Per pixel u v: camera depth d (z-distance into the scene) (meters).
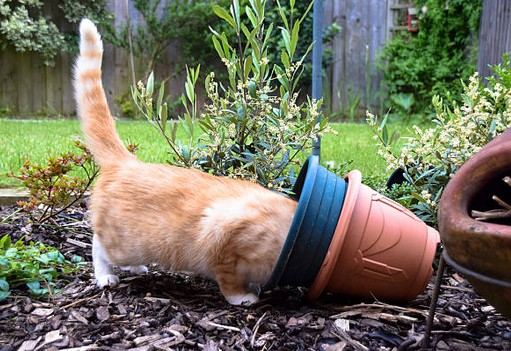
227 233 1.13
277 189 1.44
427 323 1.01
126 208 1.19
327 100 5.04
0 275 1.19
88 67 1.32
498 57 3.65
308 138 1.47
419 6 4.75
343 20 5.02
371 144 3.05
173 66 5.12
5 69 4.83
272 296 1.23
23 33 4.56
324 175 1.14
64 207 1.69
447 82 4.66
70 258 1.42
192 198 1.17
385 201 1.17
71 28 5.01
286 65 1.50
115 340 1.03
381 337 1.06
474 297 1.24
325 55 4.89
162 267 1.23
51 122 4.15
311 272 1.12
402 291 1.16
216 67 5.12
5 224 1.61
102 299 1.19
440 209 0.93
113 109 5.05
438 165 1.49
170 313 1.13
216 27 4.76
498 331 1.10
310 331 1.07
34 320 1.09
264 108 1.48
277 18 4.70
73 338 1.04
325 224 1.09
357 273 1.13
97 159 1.28
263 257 1.13
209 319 1.11
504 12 3.55
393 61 4.93
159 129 1.52
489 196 1.02
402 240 1.13
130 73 5.05
